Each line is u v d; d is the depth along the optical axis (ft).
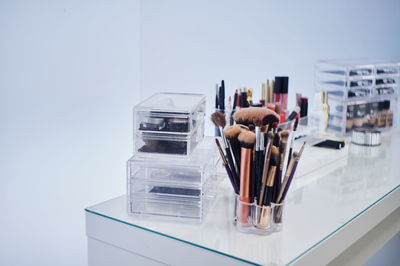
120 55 9.04
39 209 7.72
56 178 8.00
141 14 9.14
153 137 2.97
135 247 2.91
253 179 2.75
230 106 4.34
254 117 3.08
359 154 4.93
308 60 7.38
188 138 2.94
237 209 2.84
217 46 8.19
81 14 8.15
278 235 2.79
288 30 7.46
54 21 7.68
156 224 2.91
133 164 2.95
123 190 9.50
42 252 7.77
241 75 8.02
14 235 7.33
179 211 2.95
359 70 5.60
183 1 8.46
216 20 8.11
